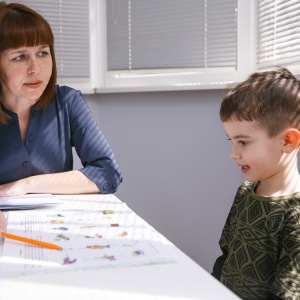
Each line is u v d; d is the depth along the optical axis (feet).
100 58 8.20
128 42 7.95
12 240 2.76
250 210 3.36
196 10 7.60
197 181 7.67
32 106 5.09
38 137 5.09
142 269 2.27
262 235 3.19
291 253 2.95
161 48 7.79
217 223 7.62
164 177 7.84
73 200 4.18
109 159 5.07
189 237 7.81
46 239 2.80
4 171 4.98
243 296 3.27
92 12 8.13
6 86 4.88
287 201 3.17
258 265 3.20
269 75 3.51
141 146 7.92
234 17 7.46
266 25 7.12
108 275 2.19
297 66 6.52
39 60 4.84
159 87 7.50
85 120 5.36
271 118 3.25
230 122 3.44
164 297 1.94
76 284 2.10
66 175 4.72
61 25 8.02
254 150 3.33
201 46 7.61
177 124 7.70
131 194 8.02
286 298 2.82
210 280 2.12
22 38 4.66
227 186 7.48
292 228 3.02
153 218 7.95
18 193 4.44
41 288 2.06
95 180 4.74
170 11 7.73
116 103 7.98
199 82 7.66
